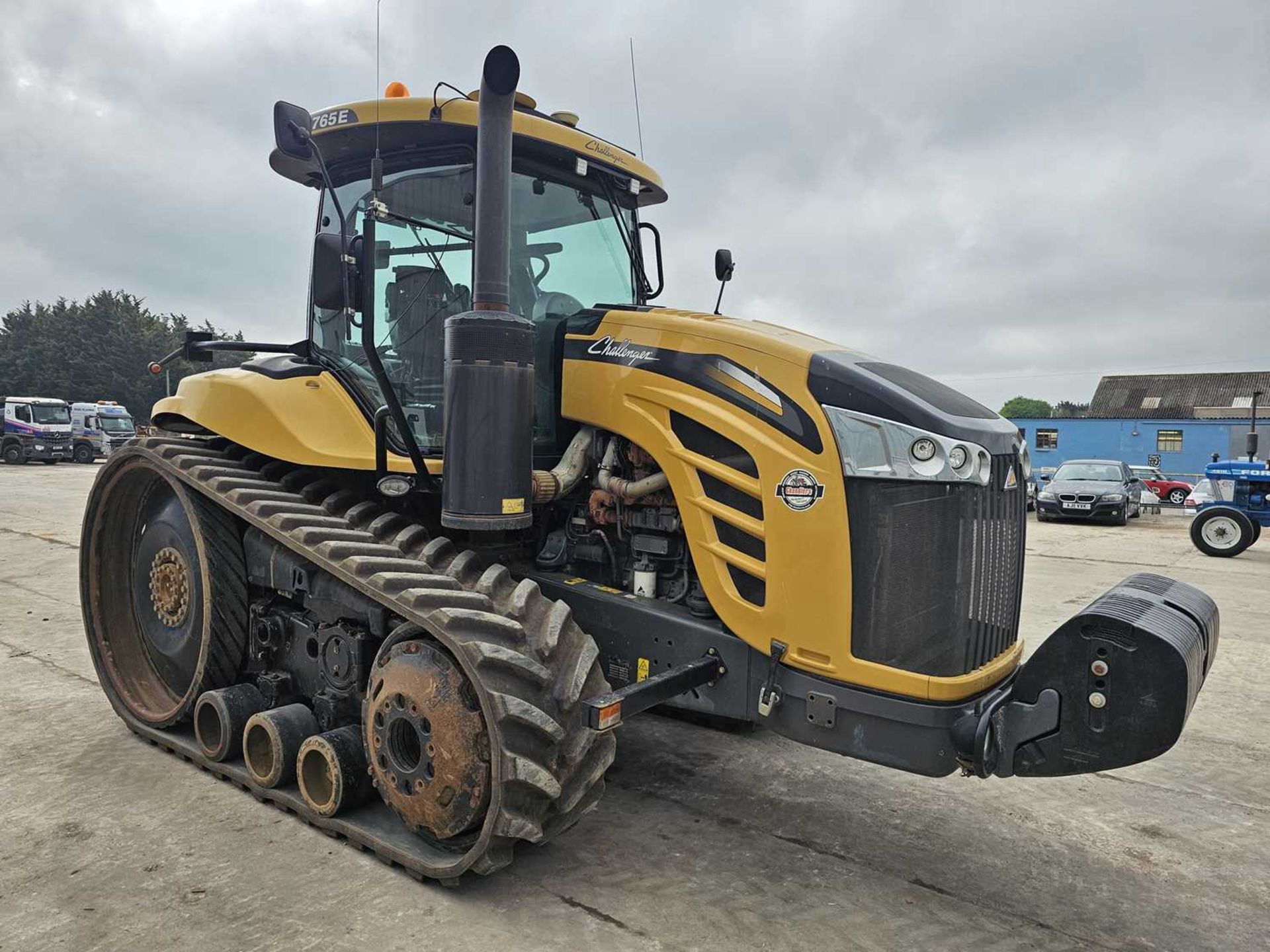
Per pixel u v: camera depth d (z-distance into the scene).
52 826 3.13
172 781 3.54
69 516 12.59
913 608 2.64
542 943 2.48
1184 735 4.56
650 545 3.22
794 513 2.77
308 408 3.48
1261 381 42.16
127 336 58.62
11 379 57.62
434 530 3.60
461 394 2.84
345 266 3.18
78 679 4.89
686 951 2.46
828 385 2.78
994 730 2.53
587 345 3.37
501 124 2.82
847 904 2.78
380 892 2.72
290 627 3.54
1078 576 9.67
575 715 2.70
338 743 3.06
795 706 2.81
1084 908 2.82
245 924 2.53
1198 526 11.73
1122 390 44.72
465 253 3.36
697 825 3.31
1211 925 2.74
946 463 2.59
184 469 3.59
